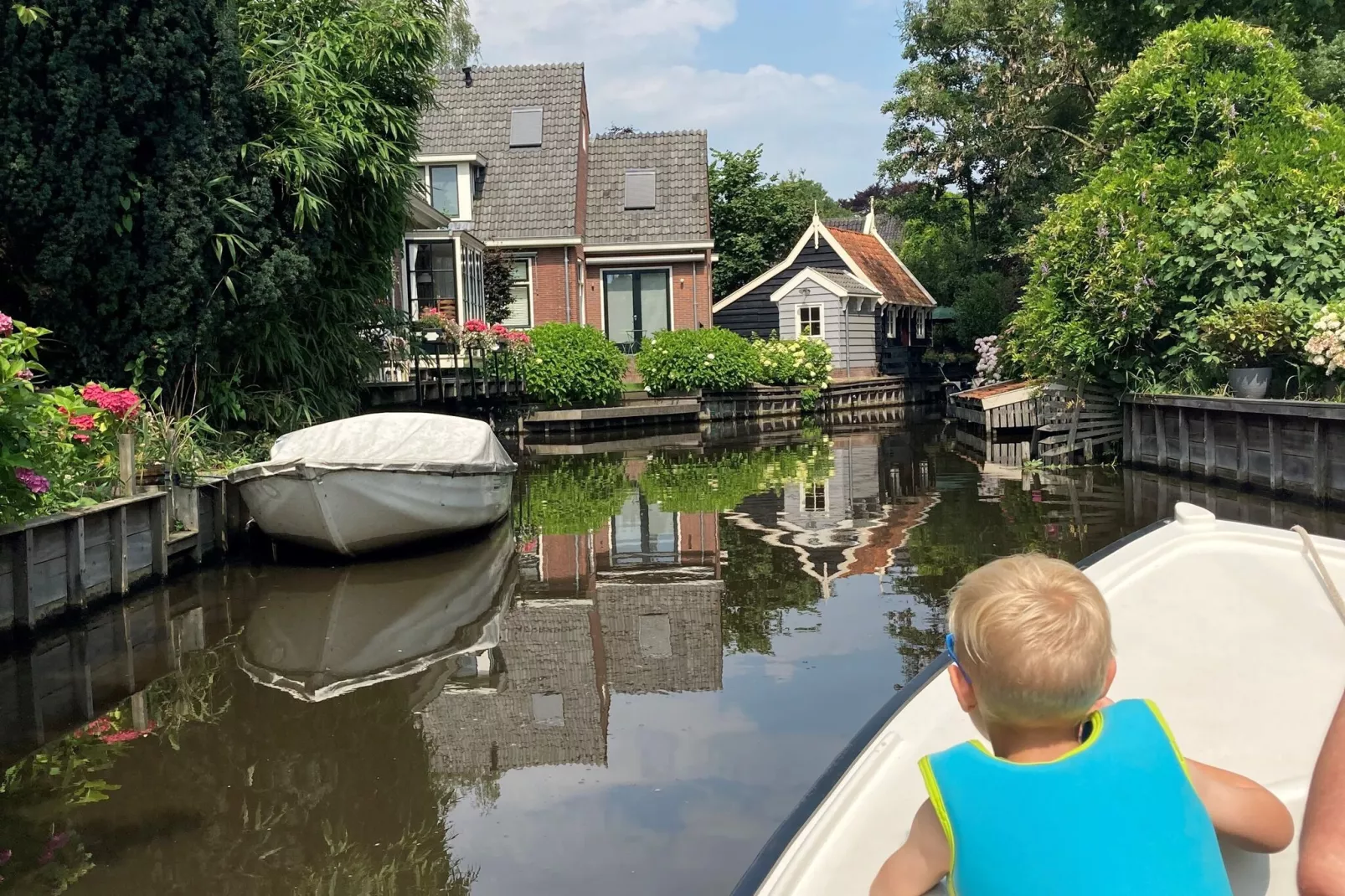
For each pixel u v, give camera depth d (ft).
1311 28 61.31
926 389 117.50
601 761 14.17
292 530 28.30
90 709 16.87
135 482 25.38
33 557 21.16
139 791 13.64
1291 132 42.32
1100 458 47.88
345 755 14.74
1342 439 29.86
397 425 32.04
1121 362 44.32
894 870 5.74
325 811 12.91
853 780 7.69
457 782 13.66
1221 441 37.11
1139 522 30.50
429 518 29.37
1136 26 62.75
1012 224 106.83
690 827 12.16
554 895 10.72
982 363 74.74
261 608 23.61
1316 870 4.65
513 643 20.40
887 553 28.04
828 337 100.58
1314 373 35.37
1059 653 5.41
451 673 18.51
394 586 25.90
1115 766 5.39
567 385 77.46
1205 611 9.61
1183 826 5.35
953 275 118.73
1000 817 5.34
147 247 28.25
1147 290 41.19
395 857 11.63
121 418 25.02
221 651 20.15
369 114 36.76
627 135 100.32
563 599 24.23
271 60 33.32
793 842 6.97
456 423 32.96
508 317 90.22
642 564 28.14
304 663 19.26
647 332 93.15
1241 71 44.29
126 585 24.32
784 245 126.93
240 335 32.32
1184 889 5.16
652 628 21.25
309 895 10.85
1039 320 46.80
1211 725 8.36
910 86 106.22
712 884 10.87
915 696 8.96
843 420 86.12
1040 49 85.97
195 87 28.66
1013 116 88.94
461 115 95.35
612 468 53.57
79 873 11.47
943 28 101.76
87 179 26.71
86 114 26.43
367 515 27.86
